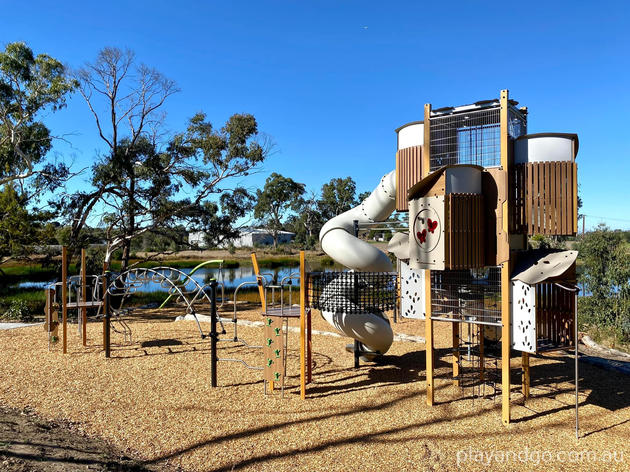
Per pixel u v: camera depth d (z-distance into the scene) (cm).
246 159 2006
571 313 507
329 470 386
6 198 1588
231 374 689
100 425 488
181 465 397
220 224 2077
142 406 548
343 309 625
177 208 1934
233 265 4084
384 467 391
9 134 1755
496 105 507
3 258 1650
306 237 6431
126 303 1941
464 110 530
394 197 695
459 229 486
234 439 450
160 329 1098
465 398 573
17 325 1140
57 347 879
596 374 690
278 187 6303
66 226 1881
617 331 1003
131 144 1833
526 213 501
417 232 515
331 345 891
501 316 498
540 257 504
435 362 764
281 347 577
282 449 426
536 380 659
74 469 356
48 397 580
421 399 569
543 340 517
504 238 488
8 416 492
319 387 625
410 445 434
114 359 783
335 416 511
